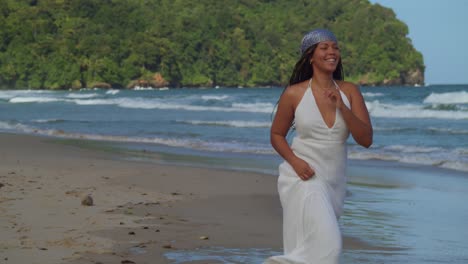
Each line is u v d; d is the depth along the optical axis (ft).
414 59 555.69
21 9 464.65
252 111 124.57
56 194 29.35
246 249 20.16
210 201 29.32
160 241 20.97
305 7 609.83
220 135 68.18
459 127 76.59
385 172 41.37
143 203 28.14
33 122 90.27
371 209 28.17
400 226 24.44
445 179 37.93
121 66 463.01
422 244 21.45
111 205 27.27
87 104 164.55
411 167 43.62
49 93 320.70
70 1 483.51
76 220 23.80
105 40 460.55
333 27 579.48
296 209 12.77
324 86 13.15
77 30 462.19
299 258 12.40
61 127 81.10
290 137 54.34
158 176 36.83
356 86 13.26
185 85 491.31
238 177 36.94
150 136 67.72
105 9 485.56
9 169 38.19
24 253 19.01
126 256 18.97
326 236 12.22
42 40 447.42
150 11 520.42
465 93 138.72
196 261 18.56
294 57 549.13
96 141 62.28
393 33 554.87
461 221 25.40
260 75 523.29
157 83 470.80
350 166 44.57
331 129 12.89
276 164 45.21
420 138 63.72
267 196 30.89
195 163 45.39
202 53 504.84
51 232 21.76
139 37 476.13
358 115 13.03
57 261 18.24
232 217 25.63
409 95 198.08
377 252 20.27
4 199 27.58
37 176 35.45
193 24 508.53
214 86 509.76
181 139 64.08
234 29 526.16
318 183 12.82
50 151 50.80
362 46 555.28
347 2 607.78
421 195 32.12
